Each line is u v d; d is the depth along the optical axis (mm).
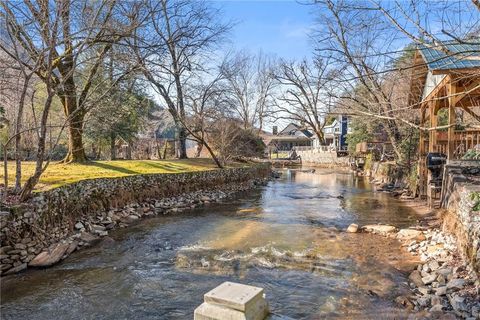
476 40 4684
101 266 7184
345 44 11953
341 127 45844
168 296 5852
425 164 14391
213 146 25656
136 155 27984
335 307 5355
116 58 11062
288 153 59219
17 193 7805
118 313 5289
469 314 4738
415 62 8508
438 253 7336
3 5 7215
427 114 14055
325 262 7344
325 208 13781
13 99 10047
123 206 11898
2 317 5109
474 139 13094
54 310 5348
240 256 7758
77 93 13719
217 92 20172
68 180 10070
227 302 2600
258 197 17234
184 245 8633
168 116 25812
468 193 6879
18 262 6844
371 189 20328
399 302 5438
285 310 5281
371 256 7695
